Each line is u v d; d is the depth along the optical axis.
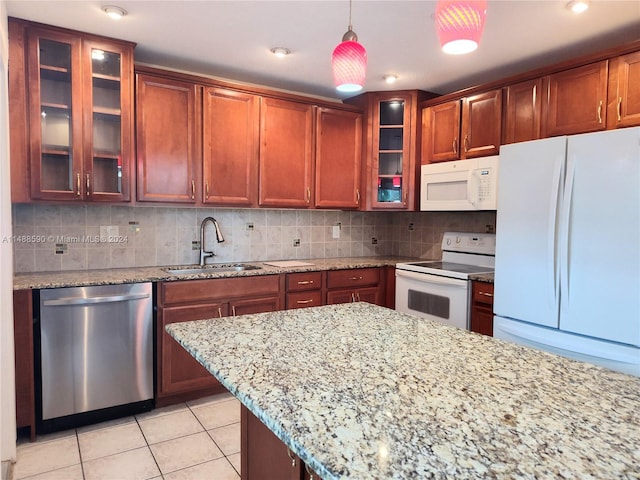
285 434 0.75
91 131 2.51
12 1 2.07
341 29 2.38
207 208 3.28
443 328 1.49
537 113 2.70
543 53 2.68
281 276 3.08
